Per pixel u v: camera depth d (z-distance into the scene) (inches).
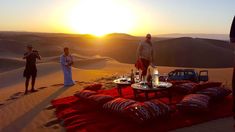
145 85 398.3
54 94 485.1
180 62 2345.0
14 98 485.7
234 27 225.0
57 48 3410.4
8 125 331.3
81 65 1472.7
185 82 478.9
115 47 3508.9
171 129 283.4
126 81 451.5
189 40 2714.1
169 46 2586.1
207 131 277.1
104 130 287.1
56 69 1019.3
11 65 1744.6
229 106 355.9
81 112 354.9
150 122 293.1
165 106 306.7
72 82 576.7
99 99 358.0
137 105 304.8
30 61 521.3
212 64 2287.2
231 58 2383.1
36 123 330.3
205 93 366.0
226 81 570.3
